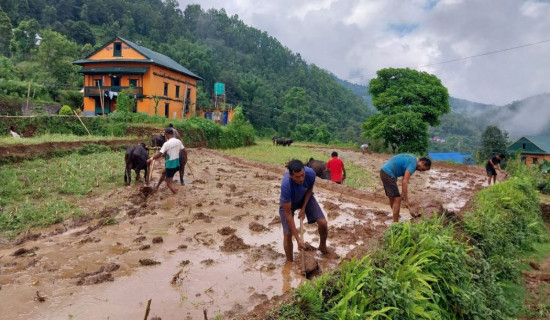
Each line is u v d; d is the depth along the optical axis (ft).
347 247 20.61
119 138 65.87
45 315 12.75
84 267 16.90
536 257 26.99
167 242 20.49
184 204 28.99
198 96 206.28
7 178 31.04
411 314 12.67
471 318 15.92
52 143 48.03
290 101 263.29
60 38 162.20
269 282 15.80
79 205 26.91
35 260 17.33
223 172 48.16
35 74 145.07
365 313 11.79
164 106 120.06
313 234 22.75
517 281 22.07
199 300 14.07
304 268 16.42
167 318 12.74
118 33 280.51
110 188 32.91
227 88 244.01
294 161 16.11
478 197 31.68
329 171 40.88
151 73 112.06
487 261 21.79
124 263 17.44
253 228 23.31
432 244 16.67
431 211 24.20
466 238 22.11
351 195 36.04
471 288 16.98
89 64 117.08
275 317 11.30
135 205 27.99
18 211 23.77
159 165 49.98
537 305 19.42
